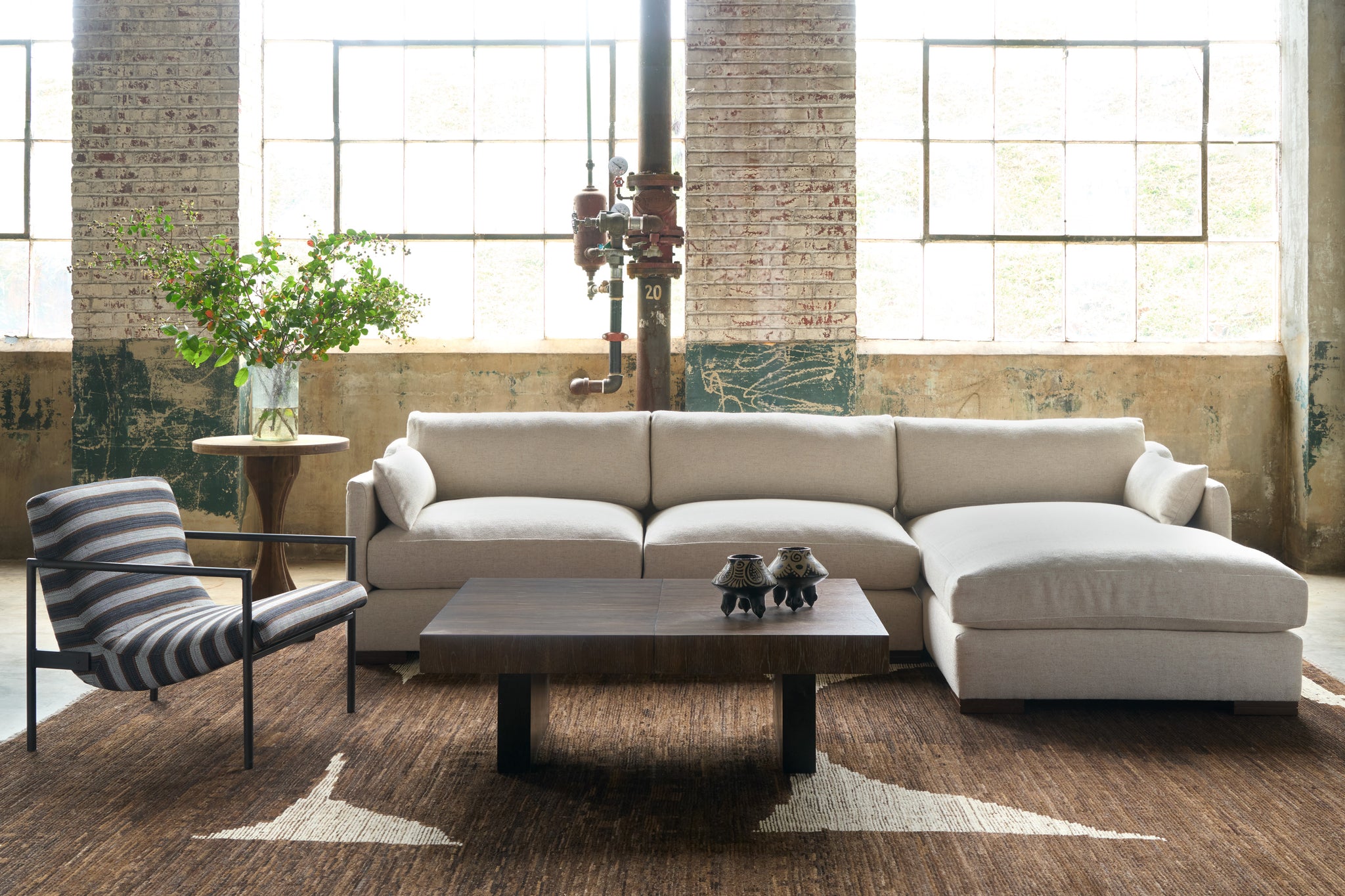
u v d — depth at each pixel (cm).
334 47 550
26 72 559
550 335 557
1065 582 296
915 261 552
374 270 418
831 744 278
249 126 532
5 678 335
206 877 203
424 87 552
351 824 227
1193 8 544
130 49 519
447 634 243
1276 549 539
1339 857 211
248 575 254
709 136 519
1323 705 309
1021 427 413
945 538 345
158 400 526
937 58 548
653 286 481
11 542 548
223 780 251
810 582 270
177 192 521
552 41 549
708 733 287
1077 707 308
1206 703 311
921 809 236
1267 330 550
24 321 561
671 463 410
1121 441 408
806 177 520
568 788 248
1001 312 553
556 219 554
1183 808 236
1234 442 538
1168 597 293
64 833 222
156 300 524
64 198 560
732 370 525
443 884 200
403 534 353
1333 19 511
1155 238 548
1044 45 546
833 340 524
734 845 217
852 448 409
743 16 516
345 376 543
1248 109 546
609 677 340
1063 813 233
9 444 546
